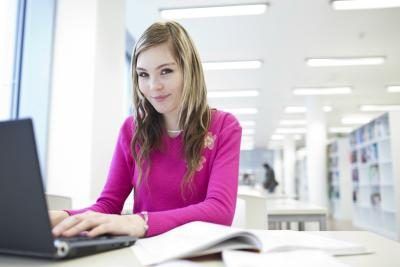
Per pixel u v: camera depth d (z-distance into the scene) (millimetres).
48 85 2051
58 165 2000
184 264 456
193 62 906
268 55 4480
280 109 7836
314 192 6727
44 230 425
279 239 548
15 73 2055
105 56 2197
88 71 2049
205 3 3180
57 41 2094
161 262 462
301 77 5418
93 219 579
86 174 1973
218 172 839
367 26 3693
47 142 2016
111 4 2293
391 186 5285
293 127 10500
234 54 4434
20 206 429
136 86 930
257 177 15156
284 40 4031
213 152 911
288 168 12312
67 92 2049
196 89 914
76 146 2004
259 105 7418
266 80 5555
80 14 2098
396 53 4422
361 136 6430
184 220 677
